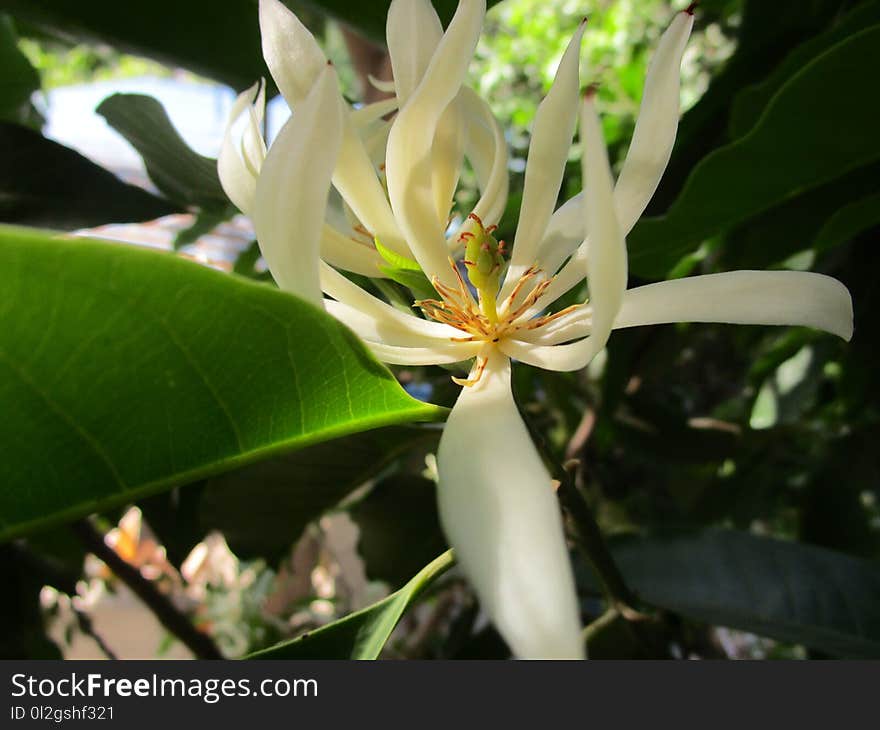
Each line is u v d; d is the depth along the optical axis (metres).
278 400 0.08
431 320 0.10
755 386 0.25
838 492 0.24
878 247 0.20
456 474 0.07
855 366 0.21
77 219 0.14
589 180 0.06
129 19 0.16
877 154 0.13
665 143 0.09
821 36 0.14
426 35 0.09
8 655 0.17
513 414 0.08
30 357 0.07
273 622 0.32
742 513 0.26
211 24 0.16
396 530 0.21
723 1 0.28
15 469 0.08
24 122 0.20
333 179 0.09
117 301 0.07
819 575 0.15
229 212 0.16
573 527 0.11
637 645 0.13
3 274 0.06
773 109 0.12
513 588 0.06
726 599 0.15
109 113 0.15
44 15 0.15
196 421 0.08
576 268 0.10
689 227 0.15
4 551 0.18
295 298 0.07
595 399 0.24
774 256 0.18
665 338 0.23
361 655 0.10
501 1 0.15
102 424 0.08
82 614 0.23
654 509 0.31
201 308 0.07
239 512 0.17
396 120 0.09
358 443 0.16
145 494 0.08
